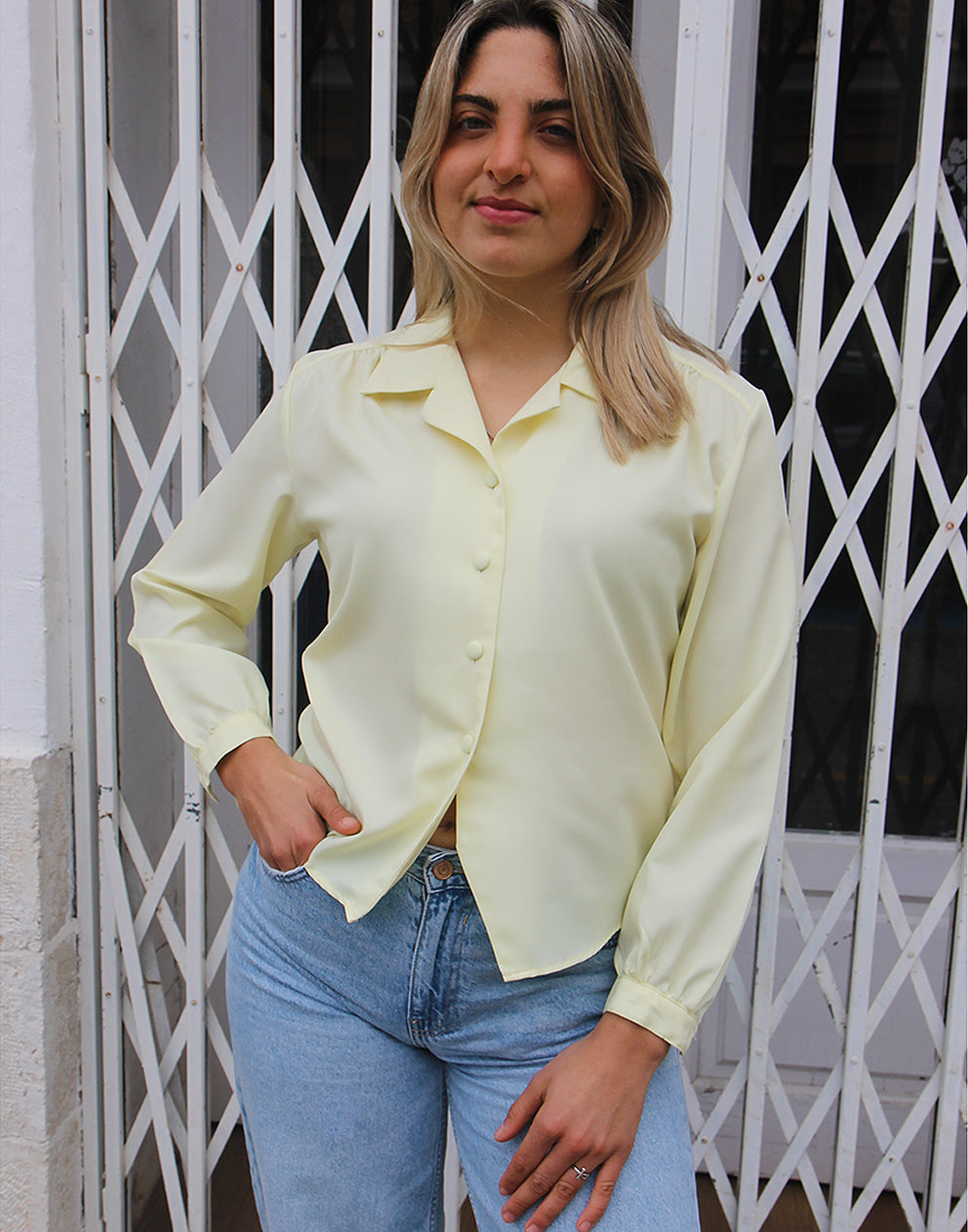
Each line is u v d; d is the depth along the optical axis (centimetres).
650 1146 113
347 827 120
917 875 225
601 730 112
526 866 112
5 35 169
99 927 198
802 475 169
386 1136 123
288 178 173
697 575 113
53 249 178
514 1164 112
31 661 183
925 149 159
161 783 228
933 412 218
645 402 111
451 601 112
